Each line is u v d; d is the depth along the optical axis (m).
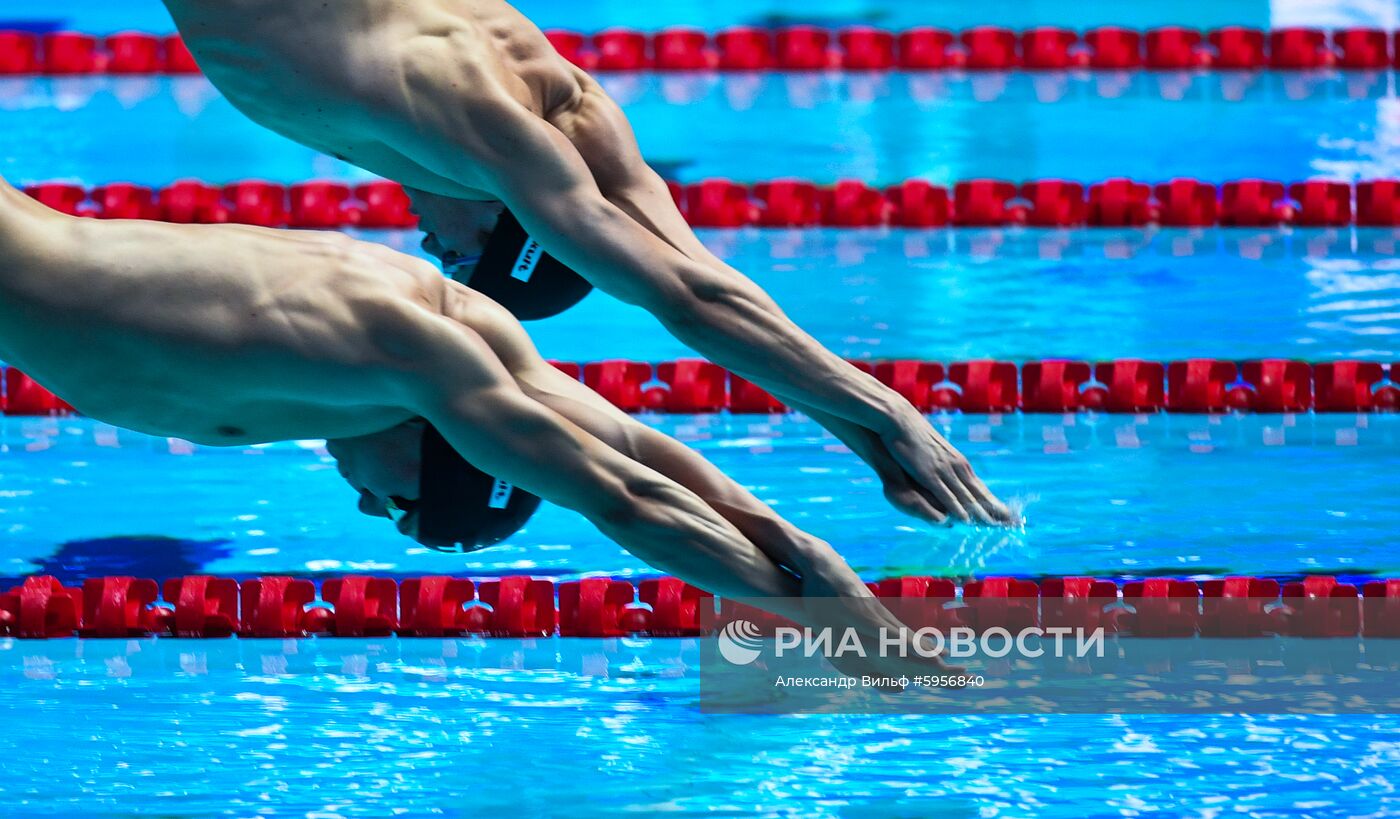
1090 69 30.83
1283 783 12.09
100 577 15.95
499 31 15.12
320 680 14.45
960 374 20.20
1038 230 25.09
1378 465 18.31
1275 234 24.64
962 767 12.46
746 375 14.91
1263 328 21.20
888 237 24.97
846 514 17.09
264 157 26.55
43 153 26.42
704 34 31.41
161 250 12.03
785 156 26.66
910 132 27.77
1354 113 28.17
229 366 11.98
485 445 12.19
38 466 18.77
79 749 12.95
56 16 32.06
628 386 20.39
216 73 14.99
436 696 14.08
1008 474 18.14
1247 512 17.03
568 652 15.14
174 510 17.59
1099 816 11.65
